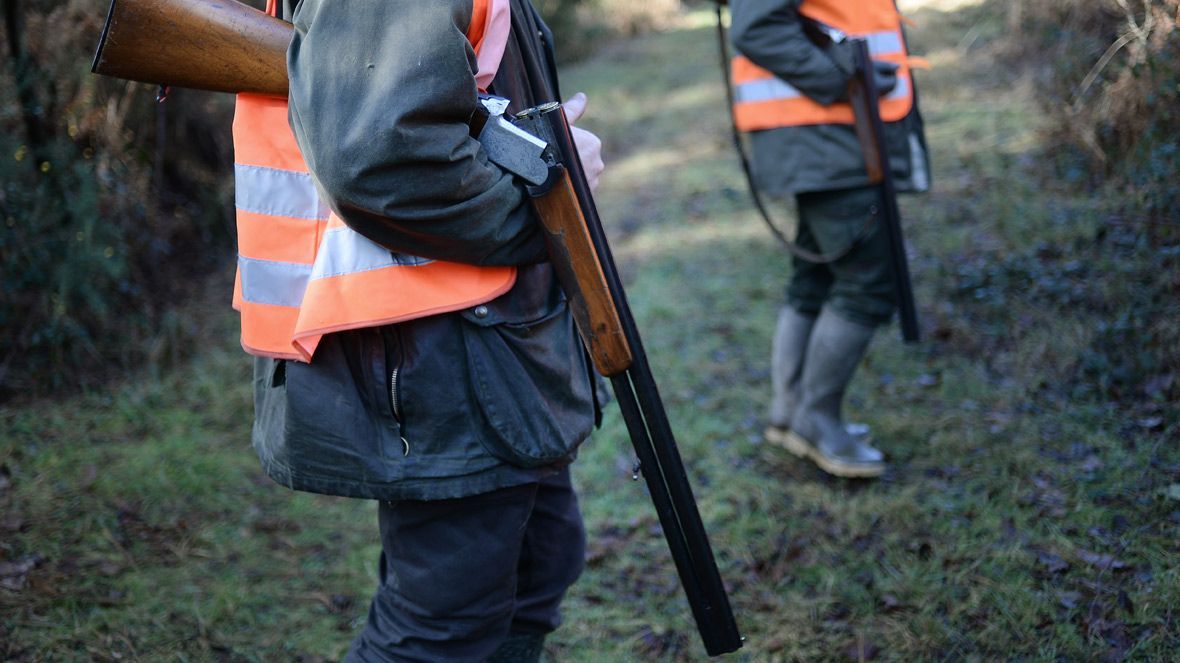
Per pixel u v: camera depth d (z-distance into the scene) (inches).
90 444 123.9
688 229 205.6
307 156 52.9
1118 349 124.6
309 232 58.3
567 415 61.0
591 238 60.3
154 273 167.2
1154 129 138.9
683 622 95.4
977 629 88.7
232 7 56.3
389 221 52.7
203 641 90.7
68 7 151.3
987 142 208.4
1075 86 172.6
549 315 60.4
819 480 118.0
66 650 87.5
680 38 430.9
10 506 108.3
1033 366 130.6
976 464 114.2
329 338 58.1
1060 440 114.9
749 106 112.7
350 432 57.8
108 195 154.8
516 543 62.6
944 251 166.4
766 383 143.0
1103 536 97.2
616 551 107.3
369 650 64.7
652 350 155.2
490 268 57.3
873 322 113.1
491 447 58.1
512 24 61.0
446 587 61.7
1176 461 105.7
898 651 87.7
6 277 137.4
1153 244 138.1
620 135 283.1
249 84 56.7
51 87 149.6
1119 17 162.9
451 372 57.2
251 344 58.6
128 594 96.5
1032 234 162.2
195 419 132.4
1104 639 84.1
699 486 118.9
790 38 104.0
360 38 51.2
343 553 106.7
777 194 111.8
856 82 104.2
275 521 111.5
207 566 102.4
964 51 271.9
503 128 55.8
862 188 108.2
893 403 131.2
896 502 109.7
